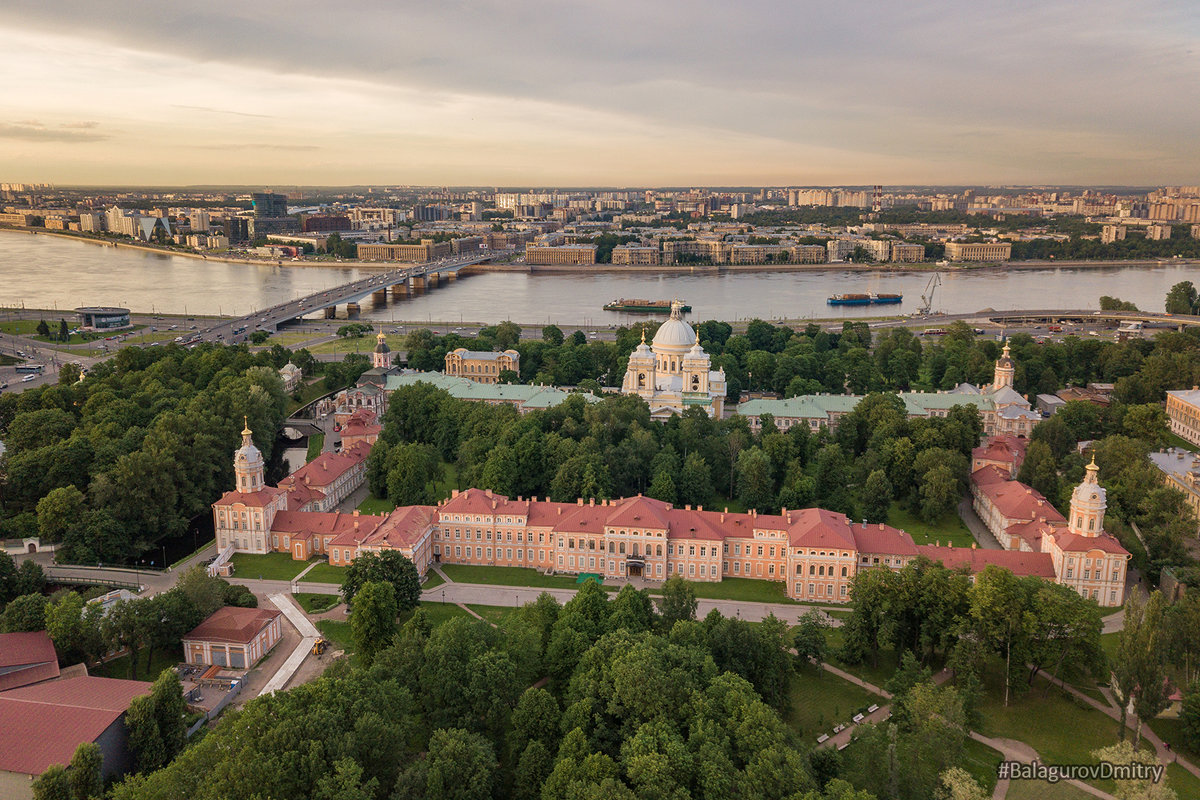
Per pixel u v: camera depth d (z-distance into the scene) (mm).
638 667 161000
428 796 140875
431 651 173750
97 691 170375
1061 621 189500
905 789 151625
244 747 138750
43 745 152250
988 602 191250
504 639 186375
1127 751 147875
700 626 187625
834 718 184750
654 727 152250
